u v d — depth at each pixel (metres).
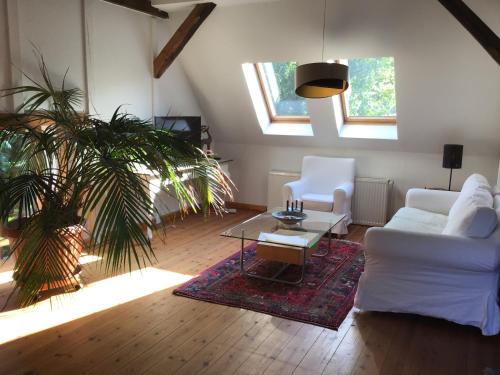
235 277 3.80
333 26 4.54
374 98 5.49
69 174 2.89
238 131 6.31
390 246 3.03
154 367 2.48
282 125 6.15
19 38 3.70
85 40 4.31
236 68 5.42
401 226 3.94
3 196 2.67
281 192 6.09
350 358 2.61
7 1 3.59
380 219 5.62
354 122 5.79
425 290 3.03
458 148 4.76
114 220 2.45
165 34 5.40
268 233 3.81
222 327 2.95
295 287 3.61
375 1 4.20
